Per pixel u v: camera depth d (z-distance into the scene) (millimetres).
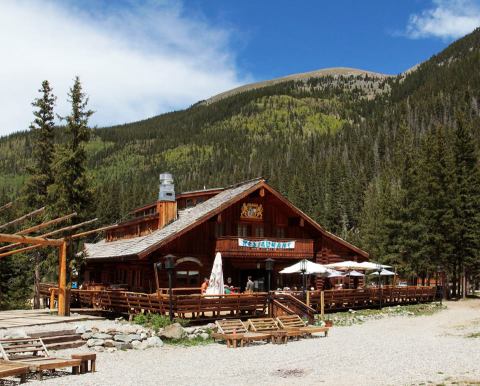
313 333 24766
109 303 28969
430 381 13180
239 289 33750
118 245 40531
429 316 34125
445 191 51531
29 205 42219
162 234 33656
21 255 44844
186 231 31438
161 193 37844
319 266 31062
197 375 14609
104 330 20609
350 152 190000
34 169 42031
